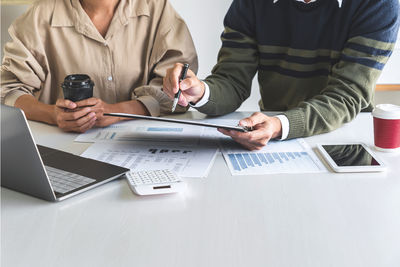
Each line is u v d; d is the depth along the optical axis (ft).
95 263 2.26
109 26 5.41
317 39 4.89
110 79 5.56
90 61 5.47
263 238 2.45
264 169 3.38
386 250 2.33
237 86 5.01
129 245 2.41
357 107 4.35
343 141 3.97
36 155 2.72
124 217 2.71
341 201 2.87
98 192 3.04
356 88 4.40
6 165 2.97
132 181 3.04
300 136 4.03
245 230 2.54
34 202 2.92
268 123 3.79
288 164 3.47
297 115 3.99
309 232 2.51
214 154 3.67
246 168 3.40
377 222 2.60
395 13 4.35
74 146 3.94
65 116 4.22
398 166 3.42
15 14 7.89
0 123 2.75
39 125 4.57
